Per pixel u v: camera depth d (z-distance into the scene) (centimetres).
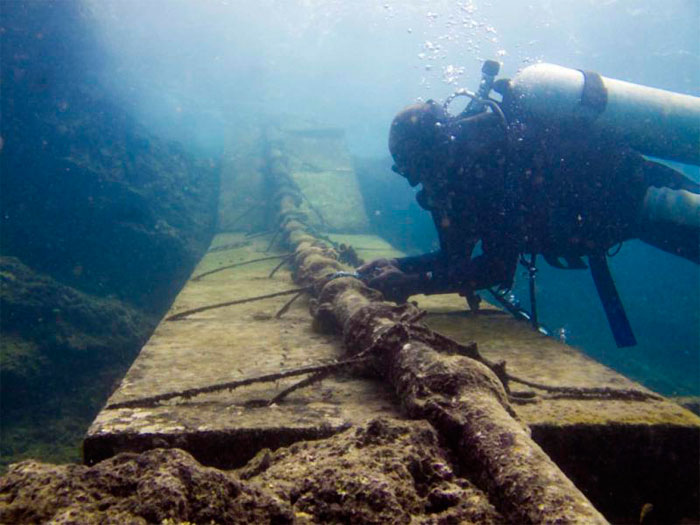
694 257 361
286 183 950
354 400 205
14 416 545
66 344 603
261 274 527
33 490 98
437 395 166
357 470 121
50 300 627
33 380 562
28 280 638
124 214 789
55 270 724
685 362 1288
